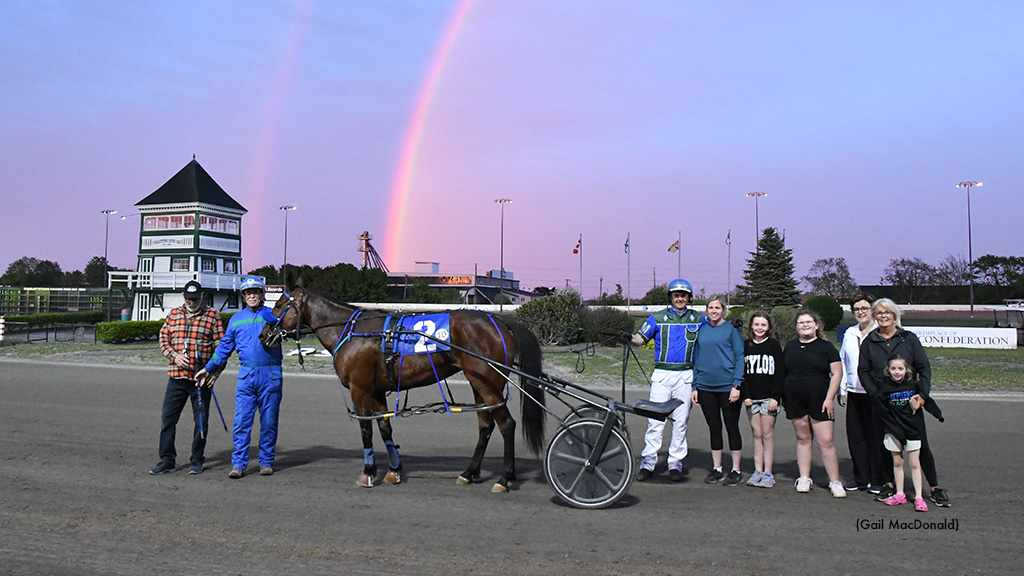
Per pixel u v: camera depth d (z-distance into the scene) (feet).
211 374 23.00
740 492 21.27
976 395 42.65
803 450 21.38
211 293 129.49
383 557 15.29
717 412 22.52
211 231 136.77
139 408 36.04
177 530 17.01
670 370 22.94
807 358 20.98
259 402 22.93
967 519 18.28
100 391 42.27
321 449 27.14
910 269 219.61
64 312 134.21
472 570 14.56
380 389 22.47
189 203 133.49
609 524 17.83
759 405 21.84
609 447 19.38
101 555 15.30
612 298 209.46
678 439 22.91
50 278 250.37
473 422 33.58
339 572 14.40
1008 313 98.58
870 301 21.13
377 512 18.69
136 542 16.15
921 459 19.49
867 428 21.25
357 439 29.14
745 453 27.32
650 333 23.58
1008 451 26.84
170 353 22.88
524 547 16.01
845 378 21.84
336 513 18.56
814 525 17.78
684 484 22.33
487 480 22.43
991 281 229.86
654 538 16.71
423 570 14.53
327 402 38.96
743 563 15.07
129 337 85.40
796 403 21.08
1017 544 16.34
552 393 21.45
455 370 22.15
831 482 20.84
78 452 25.75
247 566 14.71
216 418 33.96
